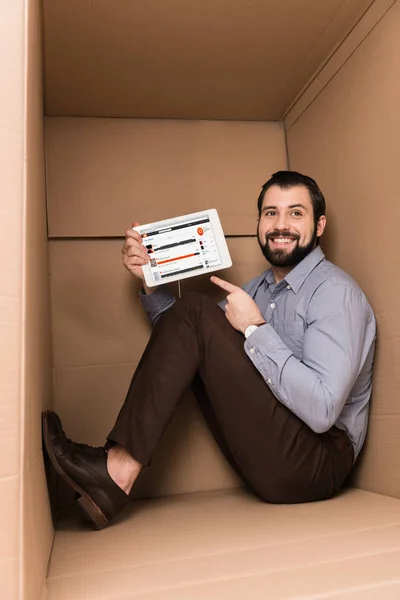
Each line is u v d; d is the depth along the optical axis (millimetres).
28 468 634
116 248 1623
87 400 1533
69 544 952
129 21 1272
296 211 1355
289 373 1104
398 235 1157
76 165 1627
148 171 1669
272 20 1302
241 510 1167
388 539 820
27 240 612
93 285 1591
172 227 1439
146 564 774
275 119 1762
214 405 1208
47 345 1303
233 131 1743
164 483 1498
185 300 1213
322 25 1327
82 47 1358
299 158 1664
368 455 1282
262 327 1148
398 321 1164
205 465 1529
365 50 1272
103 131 1663
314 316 1205
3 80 610
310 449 1170
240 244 1694
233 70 1498
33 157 724
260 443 1164
